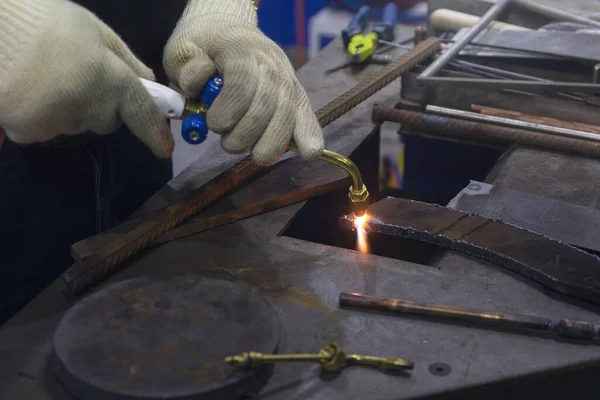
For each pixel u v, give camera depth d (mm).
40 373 799
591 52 1412
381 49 1775
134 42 1313
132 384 721
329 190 1188
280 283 951
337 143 1363
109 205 1330
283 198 1144
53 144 1148
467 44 1545
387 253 1455
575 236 1029
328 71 1673
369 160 1465
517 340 836
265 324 808
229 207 1112
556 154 1291
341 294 899
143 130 924
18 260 1238
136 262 1001
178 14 1379
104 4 1219
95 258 951
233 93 909
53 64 860
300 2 2586
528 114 1422
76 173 1229
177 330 795
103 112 905
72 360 750
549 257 955
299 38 2676
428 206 1083
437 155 1688
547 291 927
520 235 1003
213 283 874
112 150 1330
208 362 751
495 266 976
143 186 1493
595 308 895
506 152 1326
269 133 924
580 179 1214
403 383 772
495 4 1685
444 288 937
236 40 989
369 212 1074
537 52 1443
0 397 768
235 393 739
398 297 921
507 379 782
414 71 1516
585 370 815
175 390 714
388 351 824
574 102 1379
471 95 1459
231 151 931
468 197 1134
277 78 953
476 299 916
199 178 1239
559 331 833
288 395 762
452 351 821
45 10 882
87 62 865
